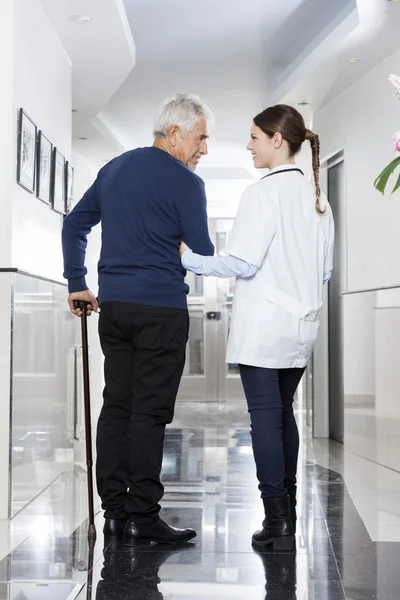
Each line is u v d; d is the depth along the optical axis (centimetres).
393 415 504
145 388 291
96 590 236
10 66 399
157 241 293
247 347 283
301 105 699
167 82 744
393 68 548
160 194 292
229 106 838
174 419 812
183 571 255
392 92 545
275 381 286
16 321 383
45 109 487
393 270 529
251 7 554
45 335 448
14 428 377
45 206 481
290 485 307
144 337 291
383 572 257
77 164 970
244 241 281
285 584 242
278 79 721
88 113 762
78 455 572
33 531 324
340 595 232
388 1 458
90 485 302
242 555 275
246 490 407
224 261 282
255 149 297
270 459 283
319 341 705
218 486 419
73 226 317
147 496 291
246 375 287
